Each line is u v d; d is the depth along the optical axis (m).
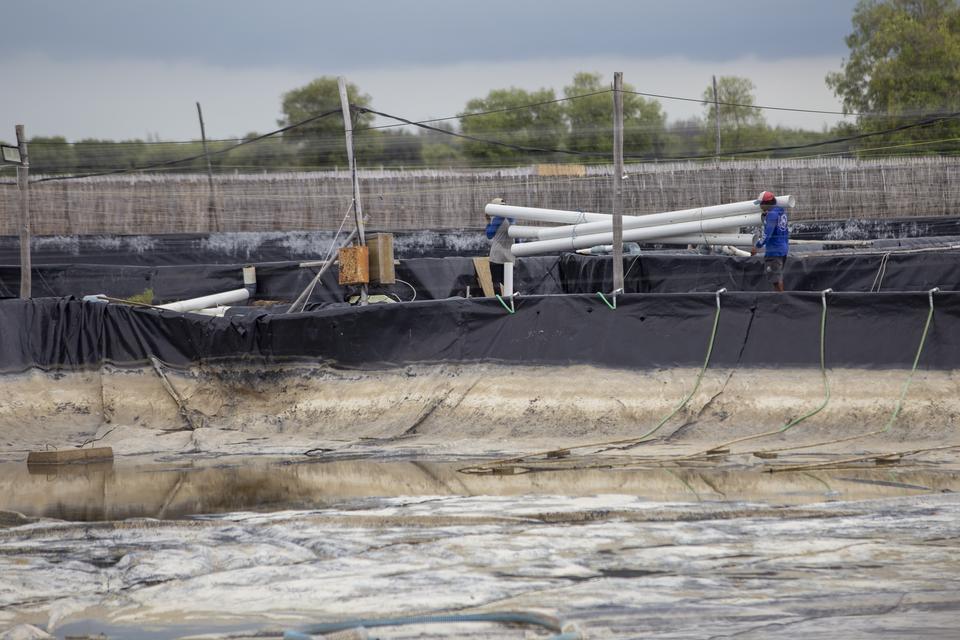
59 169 131.00
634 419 48.34
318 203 107.75
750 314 49.38
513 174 105.62
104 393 57.41
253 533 32.69
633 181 103.44
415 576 27.22
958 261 62.59
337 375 54.34
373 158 163.88
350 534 32.06
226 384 56.09
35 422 56.34
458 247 96.50
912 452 42.38
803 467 40.19
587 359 50.78
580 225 63.16
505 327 52.41
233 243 97.56
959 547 28.62
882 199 100.75
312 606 25.05
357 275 59.09
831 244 71.69
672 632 22.47
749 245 63.25
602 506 34.69
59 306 59.09
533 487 38.81
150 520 34.69
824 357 48.09
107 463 48.94
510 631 22.61
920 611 23.45
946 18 151.75
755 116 161.50
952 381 46.31
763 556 28.25
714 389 48.38
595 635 22.23
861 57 151.62
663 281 66.38
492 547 29.66
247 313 64.81
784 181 101.69
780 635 22.17
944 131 116.88
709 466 41.56
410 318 53.78
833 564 27.30
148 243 97.12
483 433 49.69
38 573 28.70
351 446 49.72
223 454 49.88
